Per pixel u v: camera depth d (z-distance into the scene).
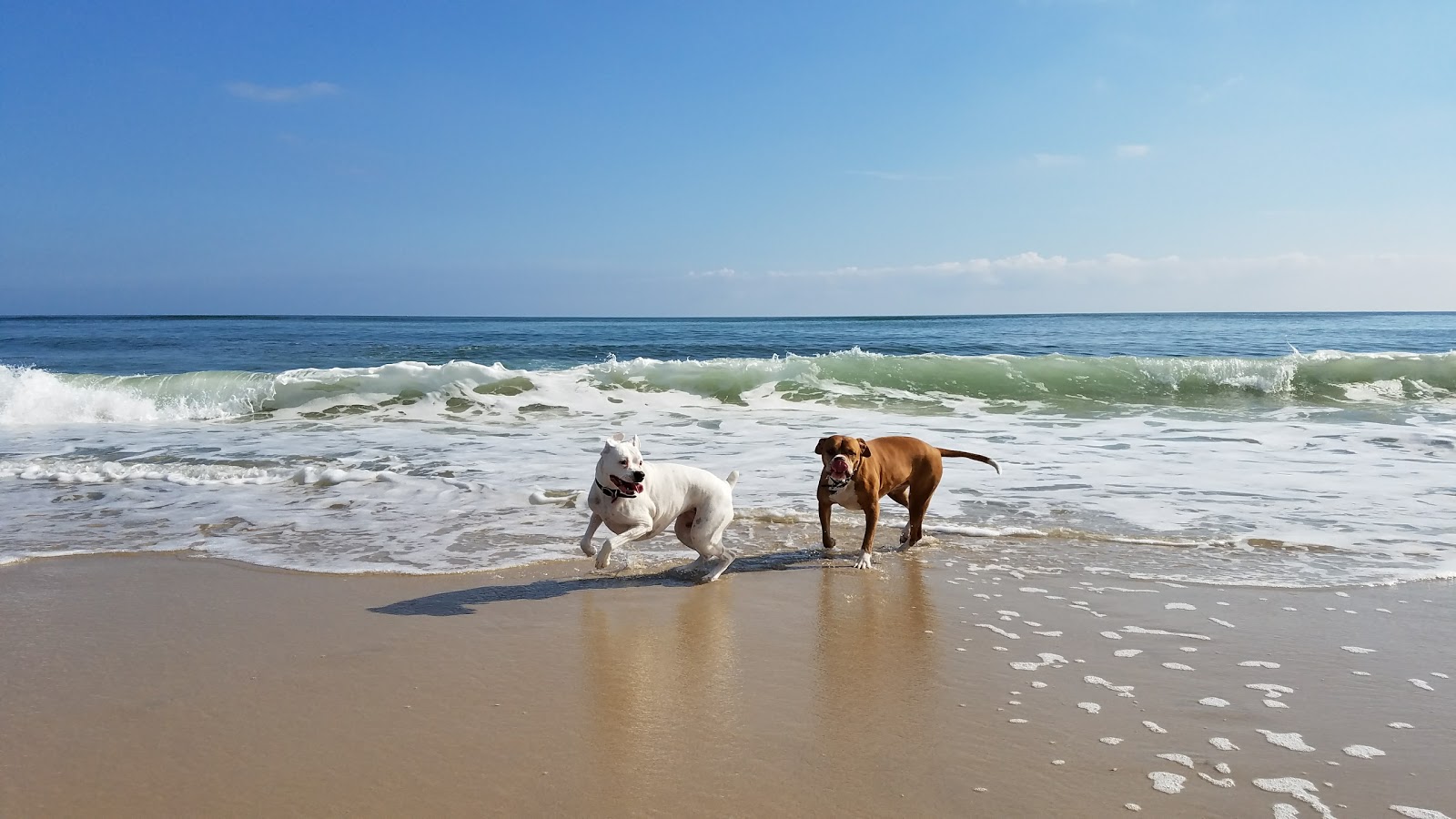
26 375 13.29
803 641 4.40
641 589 5.26
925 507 6.16
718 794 2.88
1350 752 3.20
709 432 11.45
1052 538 6.41
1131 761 3.13
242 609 4.83
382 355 26.28
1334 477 8.40
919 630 4.55
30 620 4.64
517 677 3.91
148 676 3.89
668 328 60.56
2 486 8.14
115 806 2.79
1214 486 8.03
